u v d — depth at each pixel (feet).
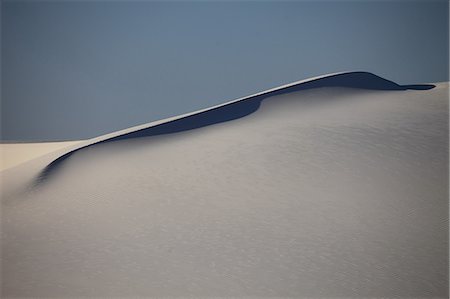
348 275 28.09
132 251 31.71
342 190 40.14
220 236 33.22
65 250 32.40
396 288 26.76
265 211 36.78
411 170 44.04
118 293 26.71
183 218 36.32
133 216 37.24
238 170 45.14
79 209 39.42
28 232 35.78
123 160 50.88
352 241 31.99
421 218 35.19
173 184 43.06
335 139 51.60
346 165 45.09
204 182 43.04
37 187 46.37
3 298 26.30
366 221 34.83
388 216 35.55
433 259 29.71
